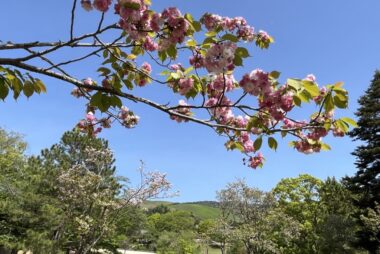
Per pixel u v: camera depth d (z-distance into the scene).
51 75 2.98
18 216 19.75
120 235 33.28
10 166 22.78
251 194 27.23
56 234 21.25
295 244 30.44
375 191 23.80
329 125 3.30
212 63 2.80
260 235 25.80
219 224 27.19
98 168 20.34
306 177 32.94
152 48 3.40
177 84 3.52
